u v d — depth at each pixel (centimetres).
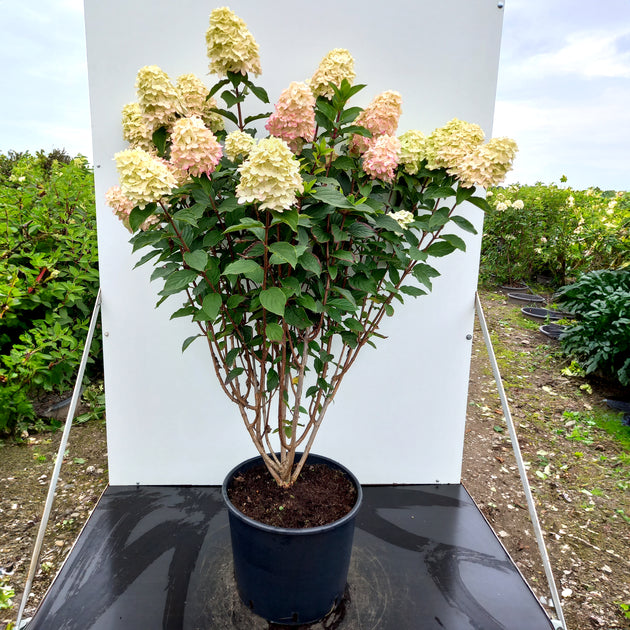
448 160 125
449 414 188
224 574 143
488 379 347
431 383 184
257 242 111
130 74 153
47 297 250
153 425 180
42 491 198
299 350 131
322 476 147
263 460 153
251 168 85
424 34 156
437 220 131
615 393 320
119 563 146
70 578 139
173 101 109
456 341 181
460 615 131
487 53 158
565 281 566
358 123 122
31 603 141
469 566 150
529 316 482
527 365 370
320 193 102
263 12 151
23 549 164
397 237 126
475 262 174
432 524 170
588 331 331
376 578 144
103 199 160
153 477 185
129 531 160
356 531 165
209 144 95
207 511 172
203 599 133
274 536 117
